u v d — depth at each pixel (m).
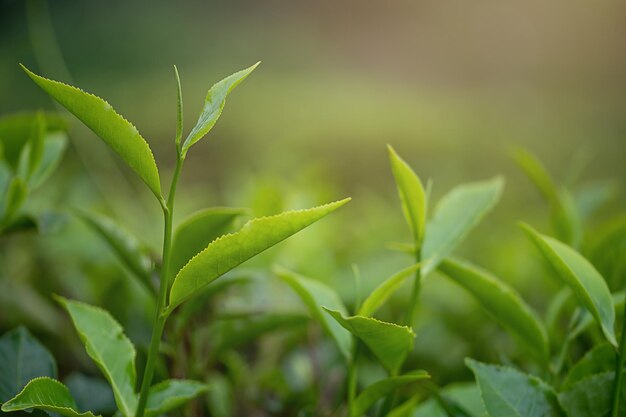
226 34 3.54
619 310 0.36
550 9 3.40
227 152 1.69
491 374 0.33
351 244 0.63
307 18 4.07
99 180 0.63
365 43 3.93
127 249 0.40
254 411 0.46
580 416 0.32
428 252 0.36
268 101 2.15
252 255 0.30
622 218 0.41
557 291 0.47
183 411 0.39
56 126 0.45
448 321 0.49
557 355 0.41
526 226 0.33
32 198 0.59
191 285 0.30
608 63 3.30
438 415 0.38
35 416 0.33
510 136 1.94
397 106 2.21
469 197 0.37
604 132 2.11
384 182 1.56
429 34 3.79
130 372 0.33
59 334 0.47
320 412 0.45
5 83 1.76
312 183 0.71
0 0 2.46
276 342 0.47
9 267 0.52
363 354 0.46
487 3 3.58
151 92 2.33
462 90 3.15
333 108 2.10
